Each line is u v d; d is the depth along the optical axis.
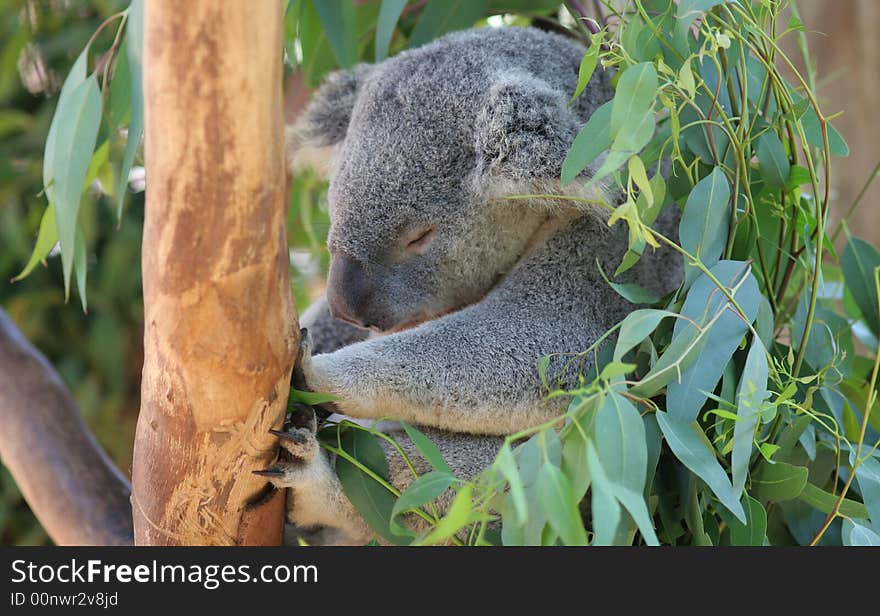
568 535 3.07
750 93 4.52
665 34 4.45
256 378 3.68
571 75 5.24
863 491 4.13
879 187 7.56
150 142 3.34
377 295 4.98
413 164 4.97
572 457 3.45
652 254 5.18
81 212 5.16
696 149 4.39
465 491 3.14
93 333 8.92
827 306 5.54
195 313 3.51
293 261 8.38
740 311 3.85
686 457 3.76
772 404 3.79
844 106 7.71
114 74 4.80
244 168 3.31
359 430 4.35
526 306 4.91
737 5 4.07
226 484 3.96
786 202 4.68
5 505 9.00
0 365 6.19
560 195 4.54
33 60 8.95
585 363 4.75
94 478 5.89
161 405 3.76
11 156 8.85
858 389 5.14
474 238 5.09
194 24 3.13
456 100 5.00
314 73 6.45
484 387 4.60
